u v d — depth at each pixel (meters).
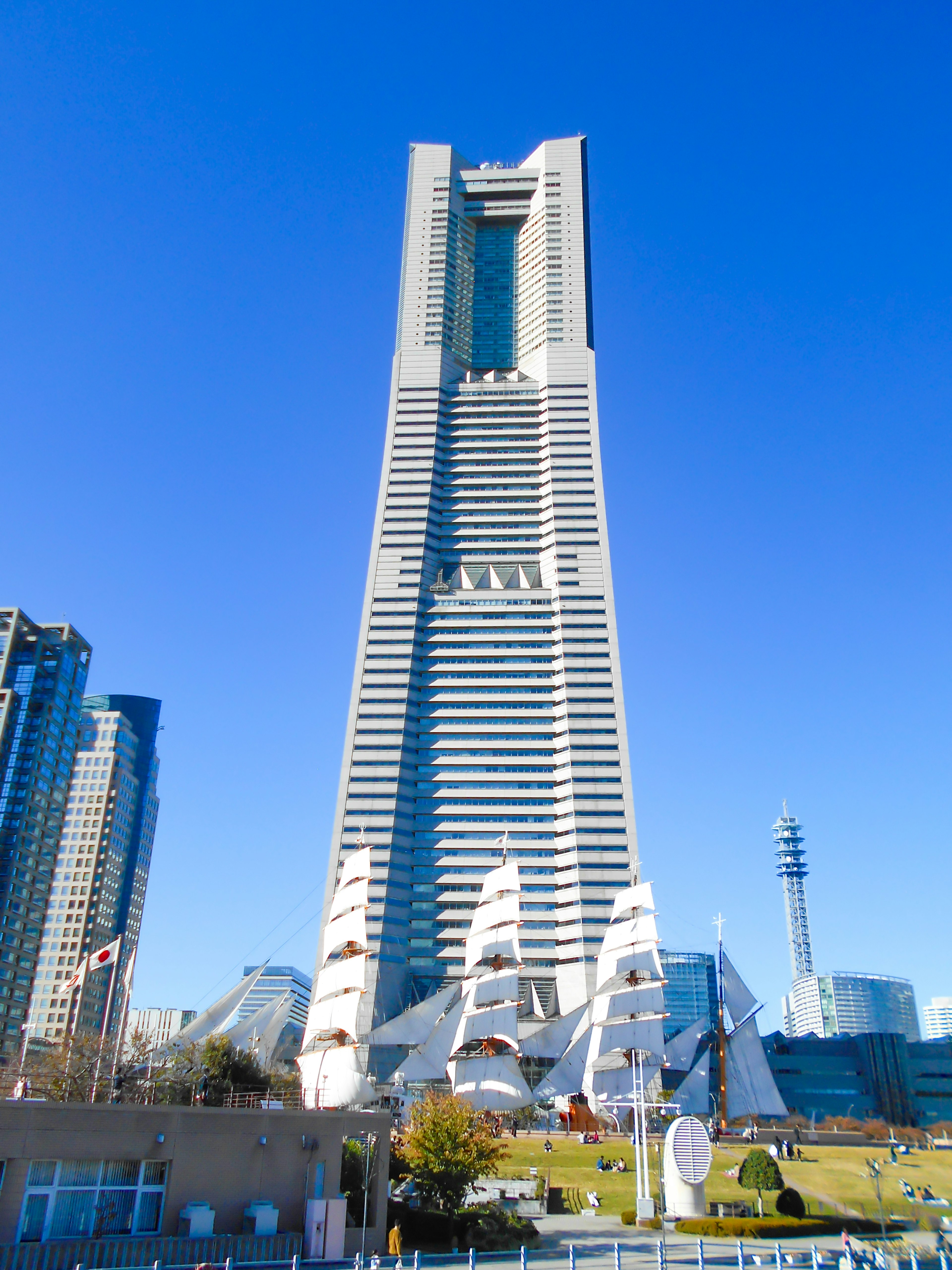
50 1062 73.25
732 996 130.50
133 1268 39.88
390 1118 53.09
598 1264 47.06
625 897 123.94
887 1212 62.53
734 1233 57.34
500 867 136.38
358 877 110.88
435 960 193.62
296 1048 153.75
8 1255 37.50
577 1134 114.88
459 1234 54.19
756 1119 135.38
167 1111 44.09
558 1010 186.25
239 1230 45.12
